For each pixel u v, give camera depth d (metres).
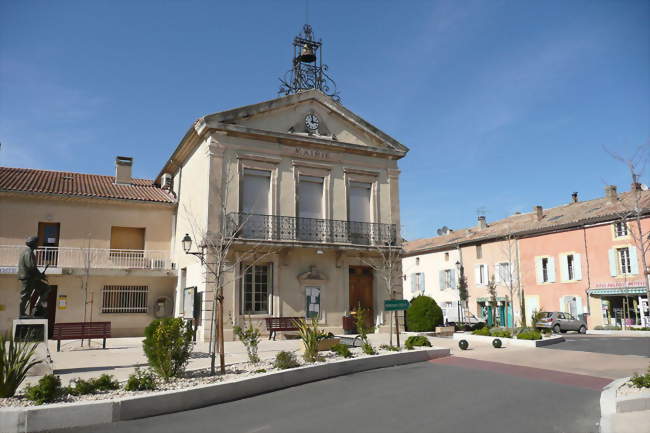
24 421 6.05
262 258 16.83
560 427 6.23
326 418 6.67
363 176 19.36
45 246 18.17
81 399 6.86
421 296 19.81
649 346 15.07
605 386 8.77
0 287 16.86
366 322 18.45
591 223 26.34
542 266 28.62
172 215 20.33
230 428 6.23
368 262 18.59
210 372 9.23
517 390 8.40
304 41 21.44
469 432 6.01
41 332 9.37
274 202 17.45
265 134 17.42
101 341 16.48
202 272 16.14
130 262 19.20
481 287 31.94
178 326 8.73
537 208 31.22
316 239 17.89
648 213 24.11
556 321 24.19
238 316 16.12
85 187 19.88
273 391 8.55
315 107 18.80
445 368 10.77
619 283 24.86
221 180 16.69
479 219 35.62
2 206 17.61
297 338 16.52
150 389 7.57
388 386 8.80
